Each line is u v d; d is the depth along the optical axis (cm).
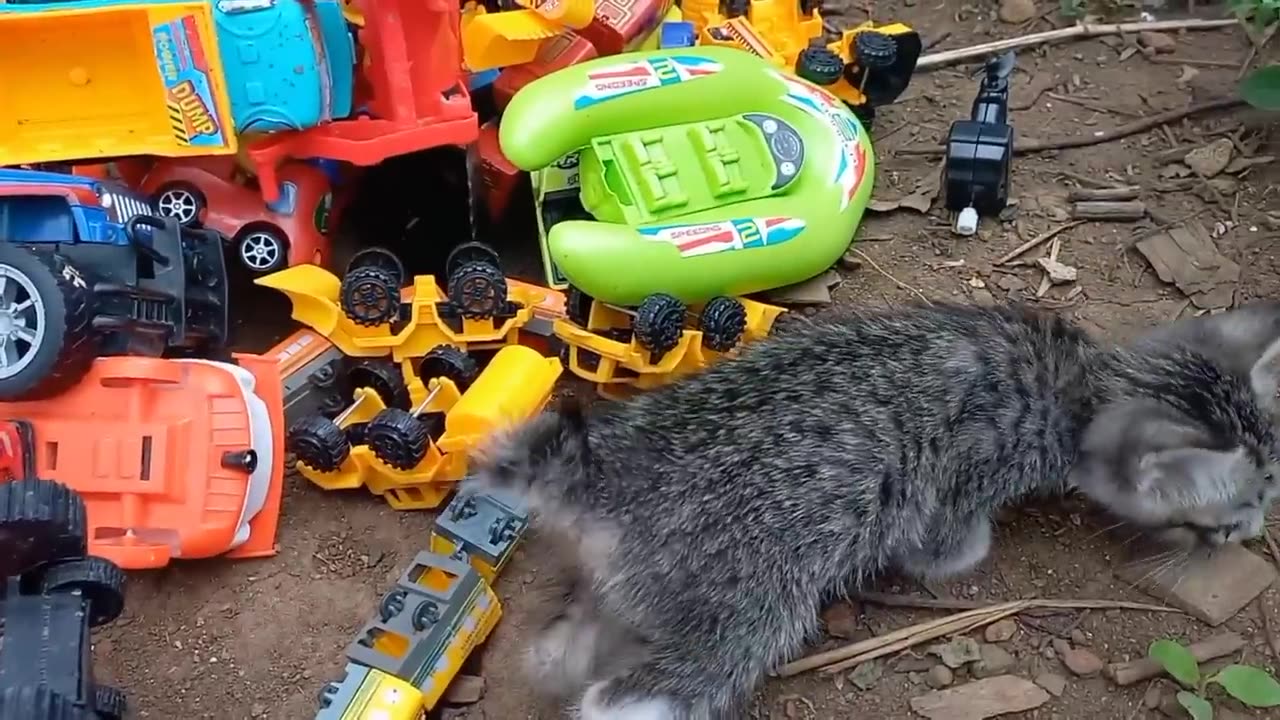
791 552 40
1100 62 68
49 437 41
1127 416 44
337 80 48
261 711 40
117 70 46
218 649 42
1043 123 64
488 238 57
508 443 39
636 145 50
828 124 54
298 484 47
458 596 40
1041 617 44
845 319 46
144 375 41
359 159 48
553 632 41
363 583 44
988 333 45
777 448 41
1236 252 56
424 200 56
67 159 47
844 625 43
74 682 30
